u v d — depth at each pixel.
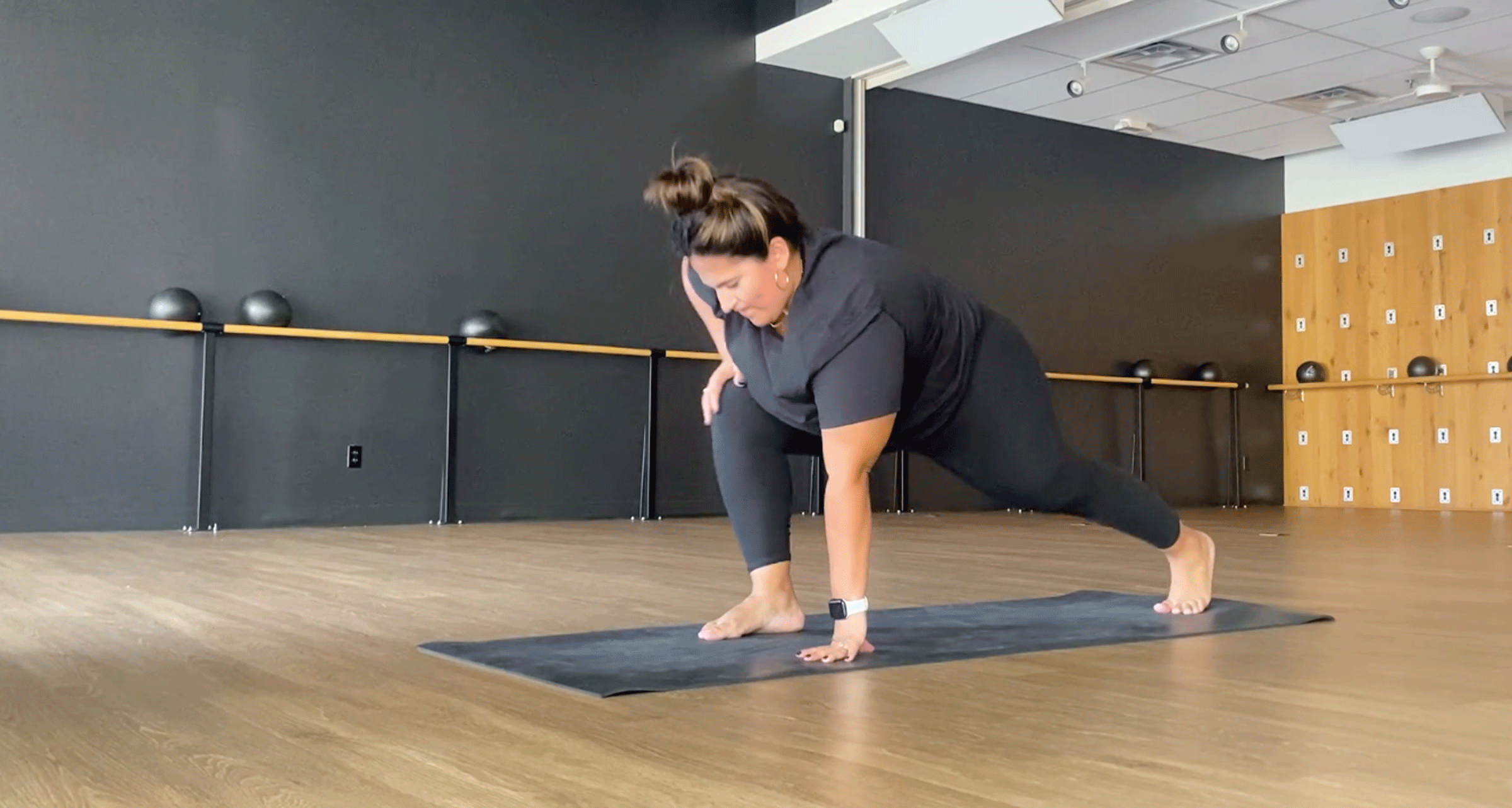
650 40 7.25
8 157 5.57
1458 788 1.18
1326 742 1.38
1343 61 7.34
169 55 5.93
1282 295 9.71
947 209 8.20
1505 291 8.58
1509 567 3.82
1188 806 1.11
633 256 7.18
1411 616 2.55
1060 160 8.70
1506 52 7.13
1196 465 9.27
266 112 6.15
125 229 5.81
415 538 5.26
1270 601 2.86
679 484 7.25
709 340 7.41
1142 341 9.03
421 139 6.55
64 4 5.70
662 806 1.11
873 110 7.96
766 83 7.63
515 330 6.79
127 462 5.79
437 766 1.26
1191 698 1.64
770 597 2.22
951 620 2.46
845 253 1.83
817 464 7.66
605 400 7.06
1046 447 2.11
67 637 2.23
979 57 7.36
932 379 1.96
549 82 6.93
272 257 6.15
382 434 6.42
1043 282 8.59
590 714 1.53
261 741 1.38
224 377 6.02
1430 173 8.98
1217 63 7.40
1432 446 8.92
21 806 1.12
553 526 6.28
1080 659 1.98
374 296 6.41
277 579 3.36
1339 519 7.24
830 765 1.27
